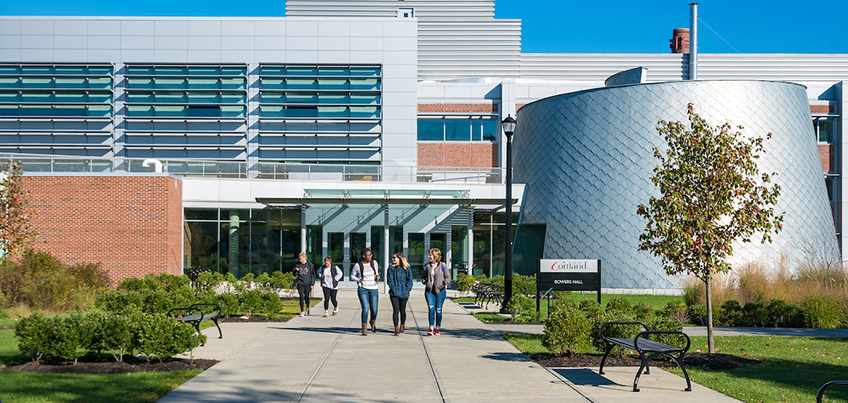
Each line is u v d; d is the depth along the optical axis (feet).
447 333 44.60
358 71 135.54
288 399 24.14
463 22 167.43
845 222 129.90
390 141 133.59
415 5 167.84
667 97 94.17
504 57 167.32
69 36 133.08
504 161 135.64
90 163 86.89
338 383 27.12
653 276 90.63
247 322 51.16
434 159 136.15
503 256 110.42
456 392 25.46
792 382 28.25
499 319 53.93
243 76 133.18
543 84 137.28
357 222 101.30
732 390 26.14
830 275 66.28
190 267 100.17
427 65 166.81
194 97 133.08
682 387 26.76
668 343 33.47
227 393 25.11
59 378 27.55
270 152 133.39
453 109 137.28
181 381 27.20
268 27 134.62
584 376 28.99
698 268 35.99
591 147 98.68
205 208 101.96
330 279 56.49
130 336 31.01
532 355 34.71
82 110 132.46
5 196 54.70
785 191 91.45
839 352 37.78
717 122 91.81
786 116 95.25
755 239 87.61
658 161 92.53
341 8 167.12
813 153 98.89
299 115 134.62
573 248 97.66
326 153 133.90
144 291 50.78
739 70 170.60
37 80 132.77
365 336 42.60
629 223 92.94
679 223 35.86
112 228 83.46
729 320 53.93
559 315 34.65
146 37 133.39
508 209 61.46
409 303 71.00
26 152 132.16
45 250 82.43
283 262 102.94
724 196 35.60
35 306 52.85
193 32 133.80
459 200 95.25
